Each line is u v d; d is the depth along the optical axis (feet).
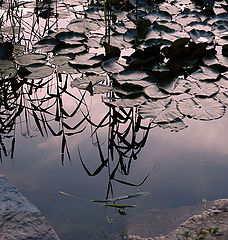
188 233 4.36
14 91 8.80
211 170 6.08
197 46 9.45
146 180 5.89
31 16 13.08
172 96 8.44
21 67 8.93
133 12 12.12
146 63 9.30
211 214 5.03
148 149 6.74
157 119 7.29
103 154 6.63
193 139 6.98
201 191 5.59
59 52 10.03
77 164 6.36
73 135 7.25
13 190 5.32
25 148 6.86
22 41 11.14
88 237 4.75
